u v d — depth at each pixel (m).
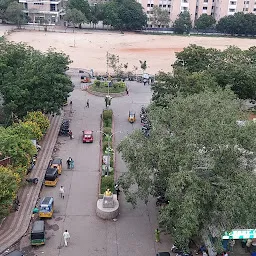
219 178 36.56
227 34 183.50
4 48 73.44
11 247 41.59
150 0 185.12
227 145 36.94
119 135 71.00
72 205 49.53
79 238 43.47
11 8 166.00
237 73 71.88
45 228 44.88
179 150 38.56
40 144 65.44
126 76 107.62
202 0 187.88
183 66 79.69
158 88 69.44
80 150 65.12
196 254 41.16
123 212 48.50
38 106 68.25
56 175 54.12
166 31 184.00
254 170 39.50
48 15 182.25
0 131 53.16
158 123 43.28
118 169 59.34
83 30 174.50
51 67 69.88
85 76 102.44
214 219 37.59
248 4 186.25
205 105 41.38
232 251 41.72
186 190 36.34
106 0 197.50
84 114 80.69
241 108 49.41
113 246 42.44
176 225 37.03
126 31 179.00
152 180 42.41
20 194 50.59
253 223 36.94
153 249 42.25
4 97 68.69
